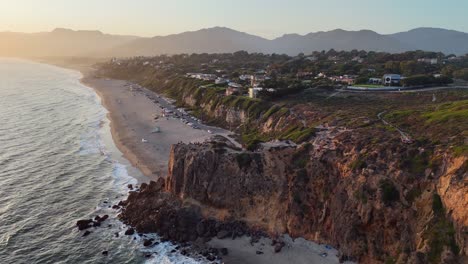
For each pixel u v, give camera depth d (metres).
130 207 75.12
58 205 77.31
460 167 52.09
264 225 67.12
